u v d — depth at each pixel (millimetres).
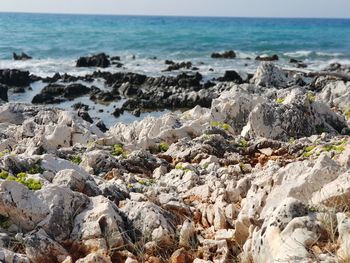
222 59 53938
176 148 13391
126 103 30062
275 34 96750
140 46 66500
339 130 16484
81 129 14477
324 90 25844
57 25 117750
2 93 31844
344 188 6719
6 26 106625
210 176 10398
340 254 5422
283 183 7535
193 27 120812
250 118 15164
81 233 7020
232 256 6719
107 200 7574
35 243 6648
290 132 15125
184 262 6664
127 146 13406
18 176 8086
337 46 71125
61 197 7332
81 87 34000
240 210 7719
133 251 6957
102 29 102312
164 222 7285
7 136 15812
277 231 5824
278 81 33969
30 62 49219
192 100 30438
